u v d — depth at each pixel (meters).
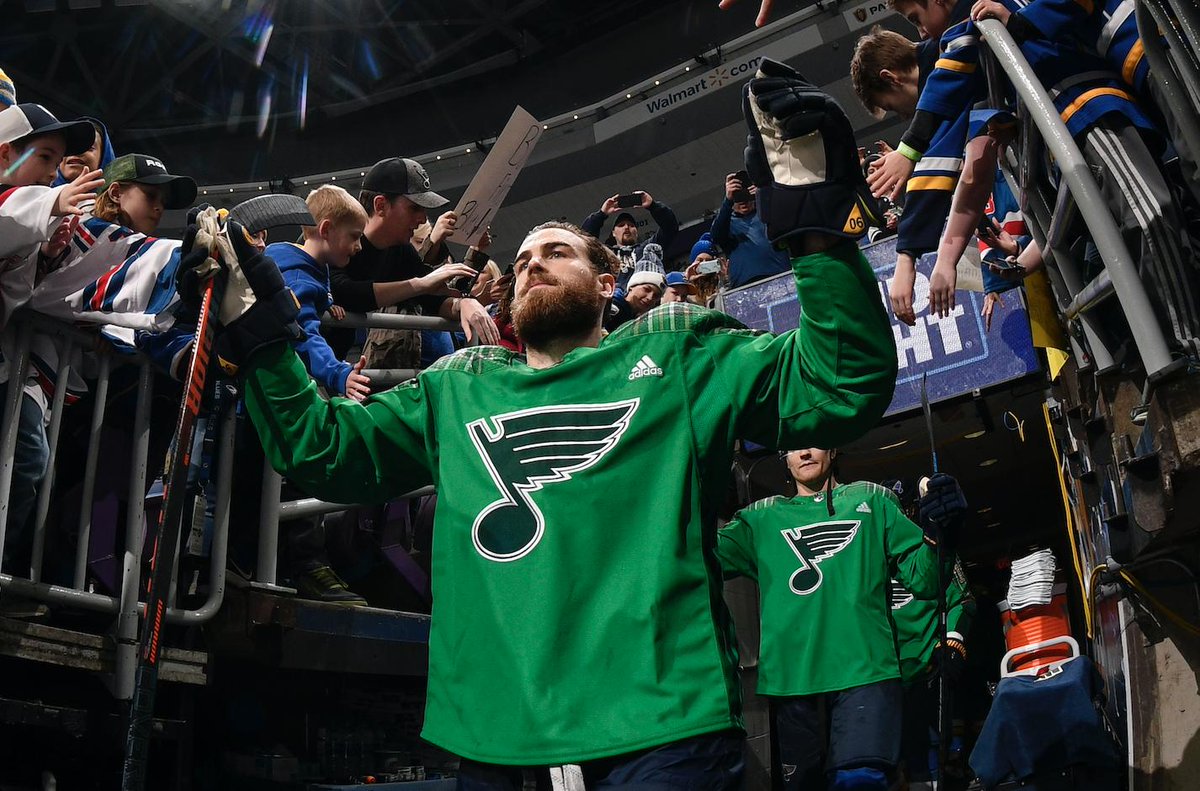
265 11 16.98
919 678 4.25
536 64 18.34
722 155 16.53
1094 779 3.49
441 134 18.78
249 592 3.47
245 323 2.14
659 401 1.98
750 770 4.49
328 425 2.17
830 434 1.99
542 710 1.77
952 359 5.30
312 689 3.95
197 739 3.58
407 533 4.32
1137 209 2.22
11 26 16.75
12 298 2.91
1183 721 2.94
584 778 1.75
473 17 18.09
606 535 1.89
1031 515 8.37
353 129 19.19
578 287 2.19
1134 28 2.31
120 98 17.95
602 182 17.50
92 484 3.13
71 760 3.15
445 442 2.06
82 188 2.85
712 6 16.59
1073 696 3.56
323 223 3.77
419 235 4.96
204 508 3.33
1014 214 3.65
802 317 1.97
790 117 1.91
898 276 2.75
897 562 4.23
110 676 3.05
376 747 3.99
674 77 16.55
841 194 1.91
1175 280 2.19
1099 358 2.62
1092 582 3.25
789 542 4.28
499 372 2.10
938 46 3.11
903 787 4.23
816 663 4.05
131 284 3.01
